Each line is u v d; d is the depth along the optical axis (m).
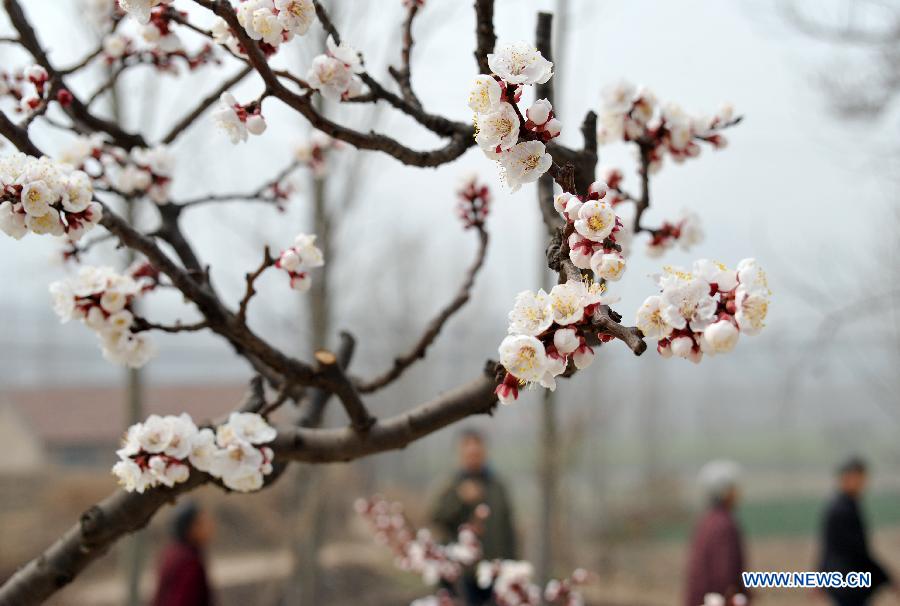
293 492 8.06
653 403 19.36
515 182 1.34
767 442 22.94
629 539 11.97
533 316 1.22
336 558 11.20
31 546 10.90
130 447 1.64
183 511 5.32
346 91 1.75
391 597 10.77
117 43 2.48
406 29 1.95
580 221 1.27
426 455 19.83
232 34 1.74
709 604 3.33
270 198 2.74
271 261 1.73
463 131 1.76
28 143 1.71
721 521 5.81
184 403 15.41
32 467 13.36
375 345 16.84
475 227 2.29
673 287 1.17
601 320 1.20
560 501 7.95
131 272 2.24
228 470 1.67
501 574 4.06
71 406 15.91
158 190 2.43
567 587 3.68
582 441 9.30
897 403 11.89
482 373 1.77
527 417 8.97
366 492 13.18
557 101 6.17
